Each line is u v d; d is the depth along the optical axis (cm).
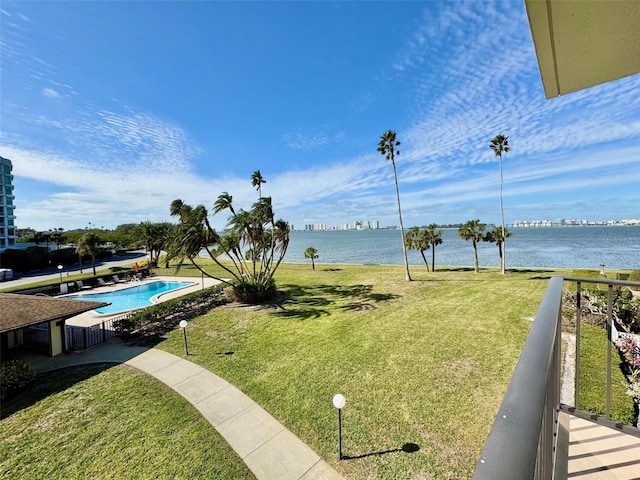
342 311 1379
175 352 995
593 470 232
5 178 4866
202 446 559
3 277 2648
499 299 1439
